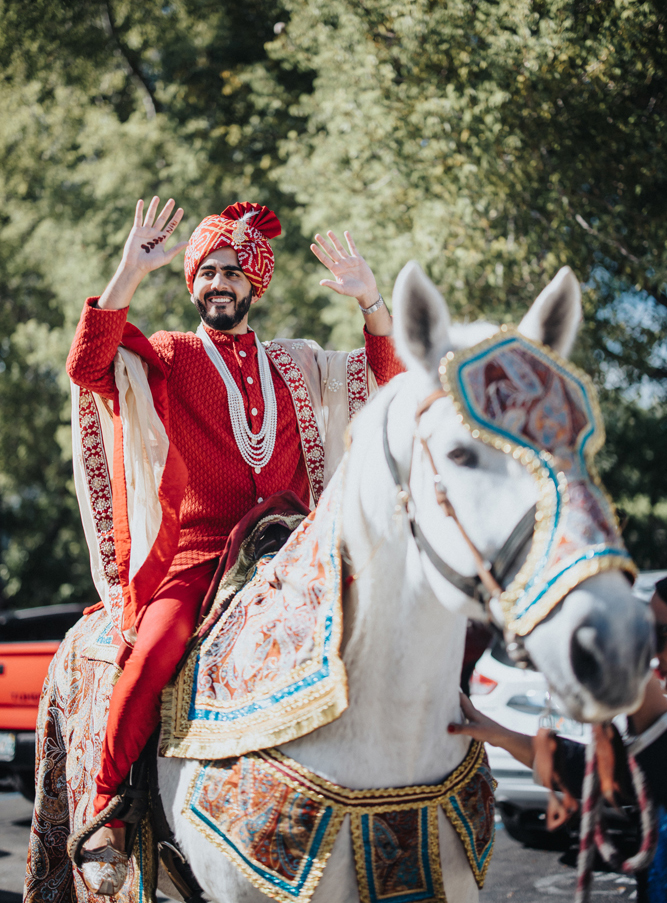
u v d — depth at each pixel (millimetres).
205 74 14781
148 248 2131
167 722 1947
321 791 1681
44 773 2611
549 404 1328
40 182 15961
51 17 15250
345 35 8953
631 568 1228
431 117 8141
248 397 2352
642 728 1915
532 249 8062
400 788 1702
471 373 1355
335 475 1803
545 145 7762
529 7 7352
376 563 1650
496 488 1319
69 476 18047
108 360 2135
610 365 8992
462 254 8320
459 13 7770
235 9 14633
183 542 2252
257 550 2084
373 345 2498
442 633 1659
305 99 10414
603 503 1270
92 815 2135
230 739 1775
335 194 9797
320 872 1665
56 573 18625
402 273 1441
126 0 15031
